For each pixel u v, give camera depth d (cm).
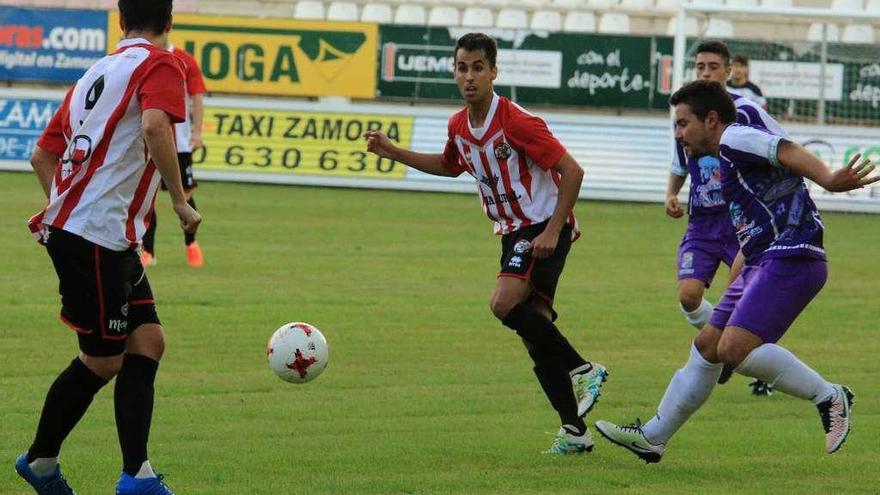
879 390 2475
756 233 1788
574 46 7056
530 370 2572
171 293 3356
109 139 1545
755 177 1767
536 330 1930
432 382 2442
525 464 1864
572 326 3112
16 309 3062
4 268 3697
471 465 1848
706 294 3766
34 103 6844
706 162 2459
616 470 1838
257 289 3475
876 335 3092
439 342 2842
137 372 1595
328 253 4262
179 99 1538
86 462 1814
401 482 1738
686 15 6781
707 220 2495
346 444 1961
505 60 7088
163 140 1517
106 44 7056
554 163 1938
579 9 8719
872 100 6575
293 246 4406
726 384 2544
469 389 2388
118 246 1552
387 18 8694
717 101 1812
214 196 5994
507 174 1986
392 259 4166
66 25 7044
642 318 3234
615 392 2408
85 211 1535
